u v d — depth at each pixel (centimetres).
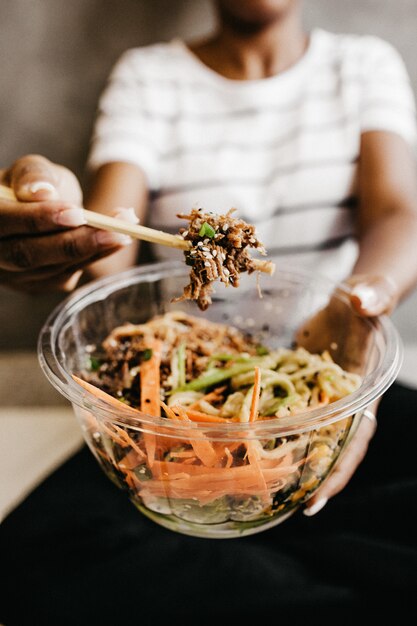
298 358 73
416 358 148
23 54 131
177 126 125
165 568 71
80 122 138
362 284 78
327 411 55
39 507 79
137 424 54
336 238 128
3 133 139
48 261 70
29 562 72
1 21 128
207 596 67
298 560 72
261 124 125
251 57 124
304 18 134
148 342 76
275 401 65
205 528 67
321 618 65
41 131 139
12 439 119
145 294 88
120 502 81
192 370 74
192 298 61
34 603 68
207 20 132
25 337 161
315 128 124
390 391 96
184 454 56
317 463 63
